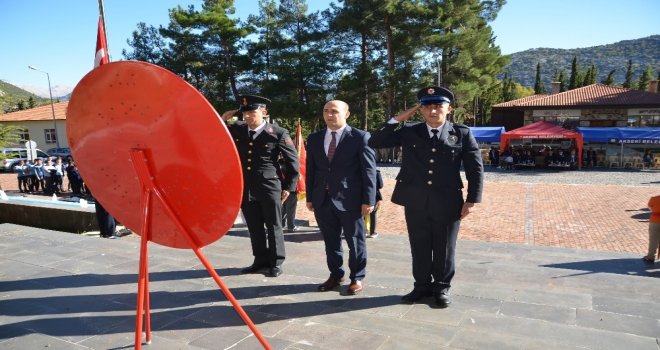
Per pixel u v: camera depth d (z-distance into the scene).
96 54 5.79
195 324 3.14
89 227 8.53
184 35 33.28
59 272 4.31
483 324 3.11
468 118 52.66
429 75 31.36
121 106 2.04
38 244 5.37
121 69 1.94
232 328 3.07
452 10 30.41
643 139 26.34
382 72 31.20
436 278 3.54
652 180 21.47
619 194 17.06
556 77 72.25
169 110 1.93
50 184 19.16
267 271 4.42
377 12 28.59
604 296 3.67
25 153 29.34
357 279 3.81
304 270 4.47
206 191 2.01
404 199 3.64
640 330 2.98
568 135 26.28
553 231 11.03
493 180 22.27
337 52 33.09
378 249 6.44
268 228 4.30
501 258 6.02
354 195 3.86
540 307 3.42
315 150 4.00
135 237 7.01
